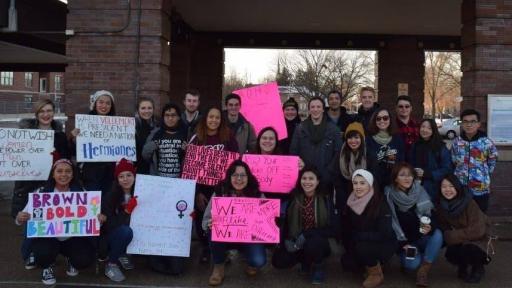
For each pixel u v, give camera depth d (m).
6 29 9.77
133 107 8.55
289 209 5.71
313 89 38.38
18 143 5.93
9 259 6.34
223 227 5.55
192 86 18.34
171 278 5.77
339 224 5.64
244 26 17.36
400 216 5.73
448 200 5.68
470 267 6.10
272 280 5.75
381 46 18.20
